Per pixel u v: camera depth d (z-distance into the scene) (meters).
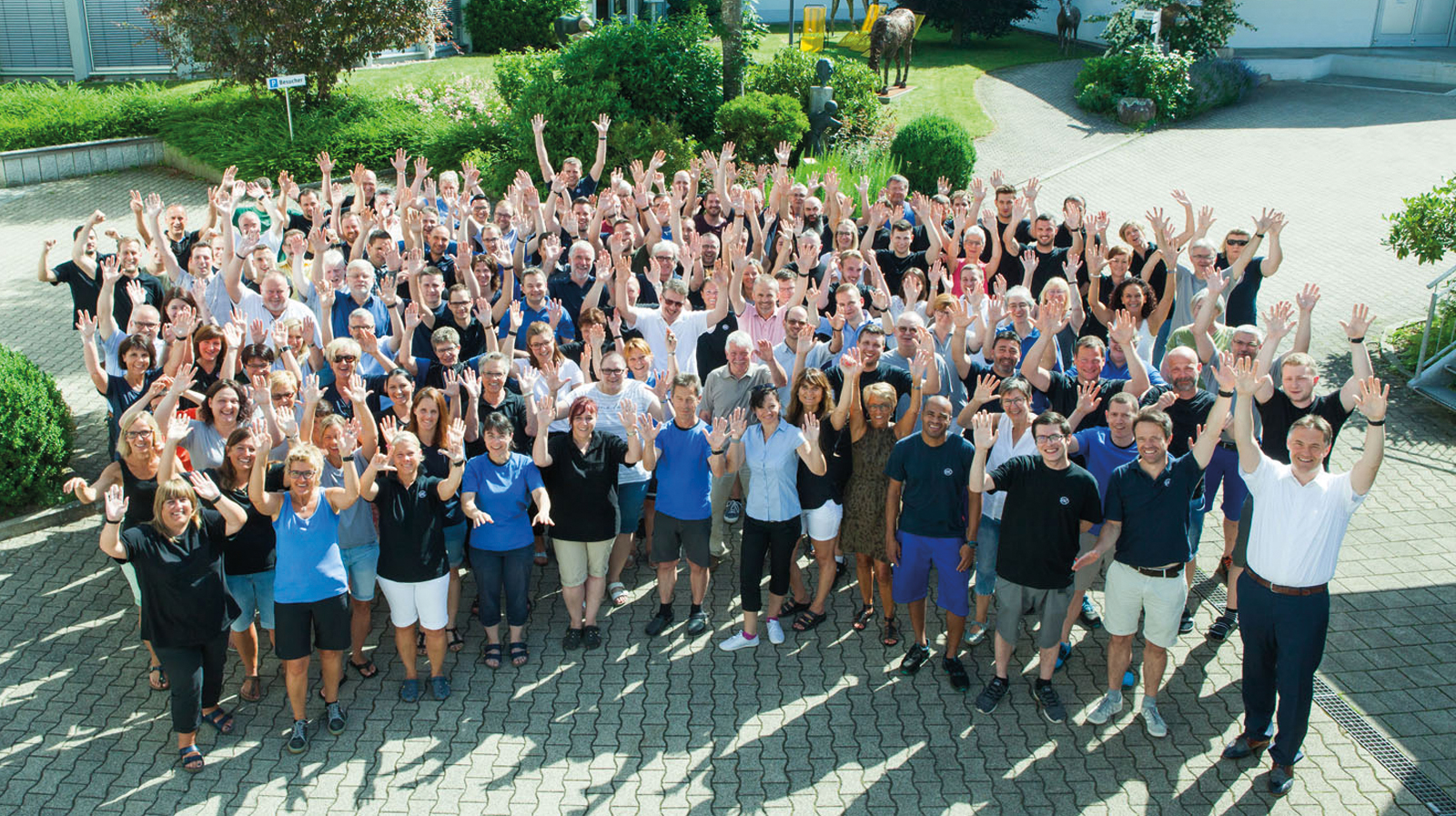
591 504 7.27
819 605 7.81
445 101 20.20
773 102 17.38
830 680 7.25
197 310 9.15
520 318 8.62
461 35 26.94
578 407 7.19
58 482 9.20
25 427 8.86
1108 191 18.00
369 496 6.61
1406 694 7.02
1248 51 26.69
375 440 7.13
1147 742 6.62
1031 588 6.64
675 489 7.41
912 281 9.15
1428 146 19.67
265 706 6.96
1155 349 9.91
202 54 18.66
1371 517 9.13
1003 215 10.88
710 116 18.00
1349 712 6.86
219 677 6.61
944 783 6.29
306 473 6.27
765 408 7.14
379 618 8.02
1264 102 23.23
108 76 22.53
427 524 6.72
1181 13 23.41
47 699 6.94
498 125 18.66
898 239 10.45
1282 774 6.22
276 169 17.95
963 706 6.98
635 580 8.46
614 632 7.77
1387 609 7.90
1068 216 10.32
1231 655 7.44
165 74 22.73
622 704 6.99
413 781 6.29
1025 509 6.55
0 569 8.30
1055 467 6.49
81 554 8.57
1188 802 6.13
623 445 7.38
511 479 7.11
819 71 18.20
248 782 6.27
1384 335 12.63
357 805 6.10
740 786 6.27
